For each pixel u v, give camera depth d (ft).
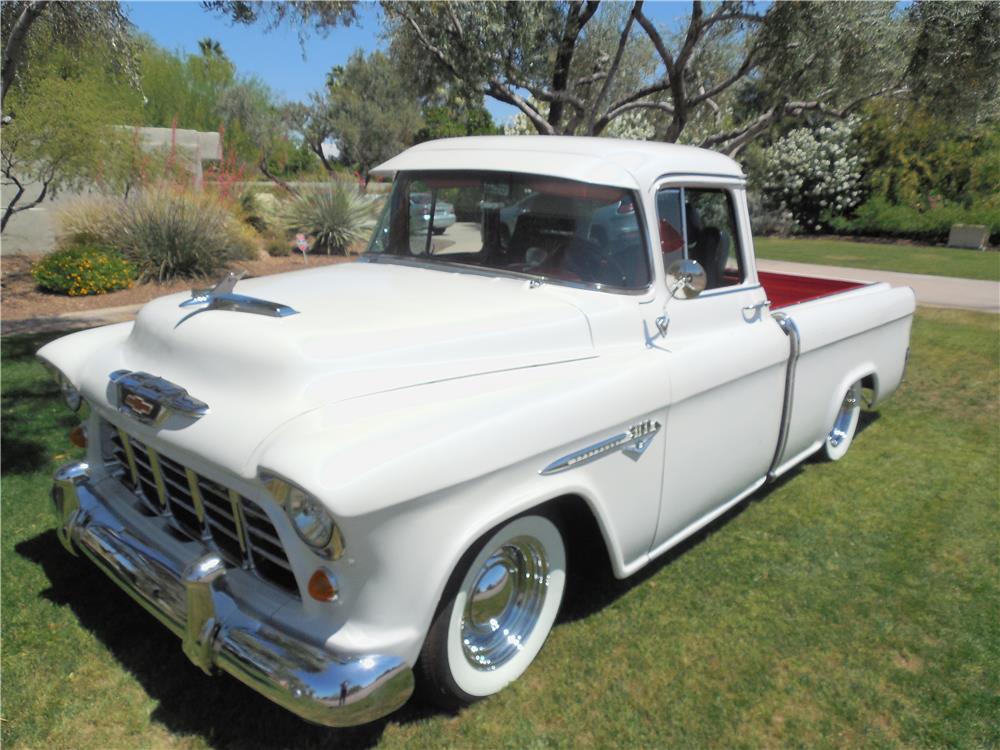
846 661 9.77
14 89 31.71
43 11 20.15
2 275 35.45
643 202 10.38
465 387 8.39
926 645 10.13
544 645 9.90
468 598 8.40
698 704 8.92
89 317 28.50
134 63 25.14
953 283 43.55
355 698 6.86
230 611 7.54
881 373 16.52
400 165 12.54
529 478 8.16
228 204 42.47
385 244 12.64
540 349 9.27
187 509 8.54
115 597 10.79
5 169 34.45
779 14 26.50
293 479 6.64
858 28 26.76
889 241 77.77
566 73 32.30
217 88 92.02
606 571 11.70
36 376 20.42
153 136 47.14
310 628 7.26
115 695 8.86
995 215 71.05
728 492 11.98
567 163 10.68
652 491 10.00
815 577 11.76
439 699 8.43
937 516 13.93
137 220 35.47
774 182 84.74
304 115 106.83
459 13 27.76
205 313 8.84
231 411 7.71
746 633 10.29
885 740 8.46
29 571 11.36
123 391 8.48
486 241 11.32
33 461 15.01
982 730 8.63
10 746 8.07
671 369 10.00
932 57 28.71
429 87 32.48
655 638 10.11
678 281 10.44
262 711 8.68
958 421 19.38
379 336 8.39
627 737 8.39
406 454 7.02
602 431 8.90
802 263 53.88
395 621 7.22
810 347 13.11
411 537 7.11
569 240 10.55
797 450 14.06
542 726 8.52
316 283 10.55
